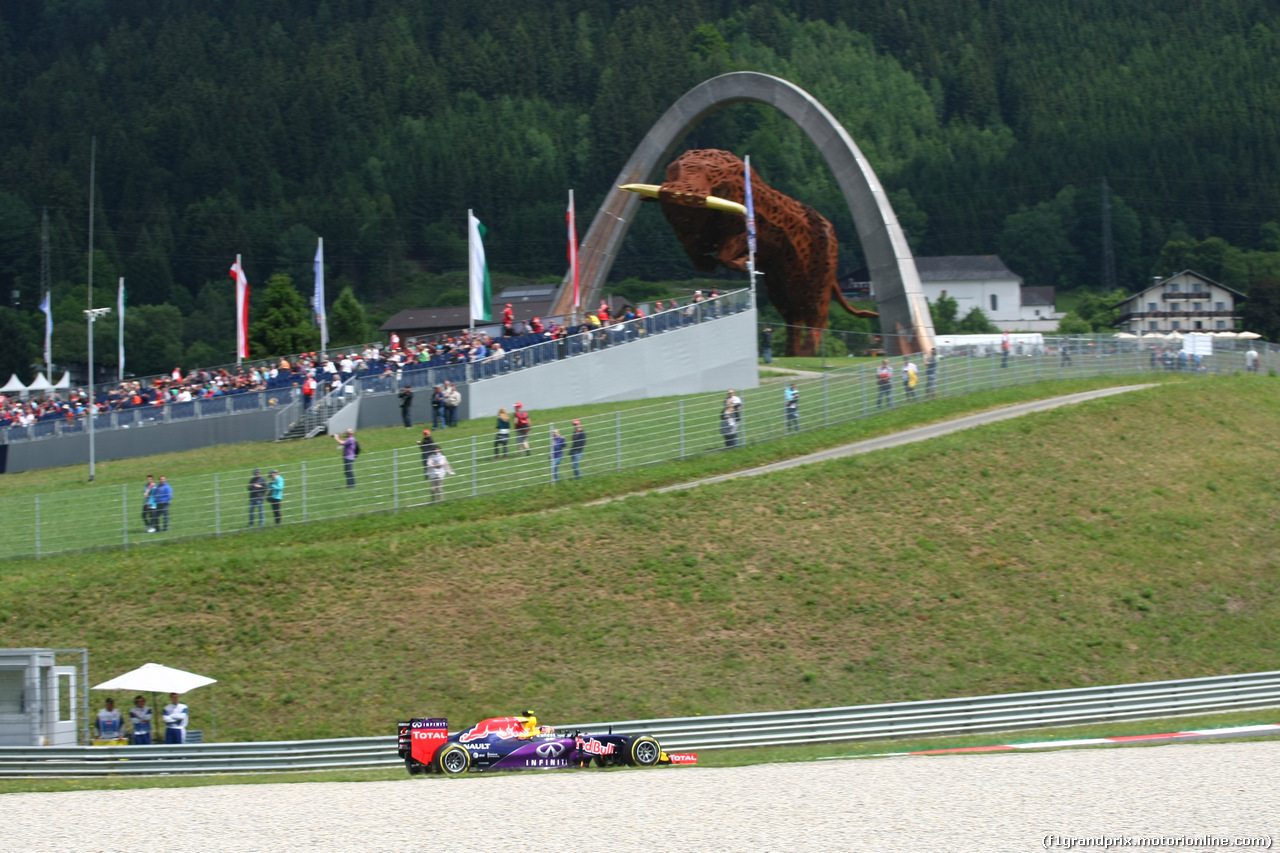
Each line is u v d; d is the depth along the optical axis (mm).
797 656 53688
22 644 54500
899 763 38281
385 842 28828
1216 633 57656
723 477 70625
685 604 56781
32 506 70625
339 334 181250
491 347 92375
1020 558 62469
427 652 53219
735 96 117938
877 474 69250
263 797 35406
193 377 104750
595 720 49344
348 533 64500
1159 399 84188
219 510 67500
